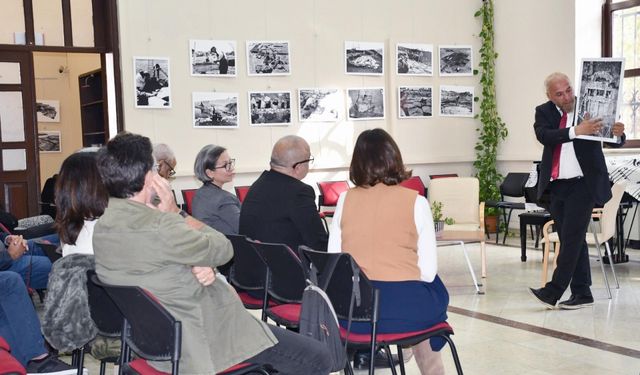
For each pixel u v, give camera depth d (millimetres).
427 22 10125
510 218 10086
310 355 2594
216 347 2389
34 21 8047
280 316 3422
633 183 7277
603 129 5082
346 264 2820
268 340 2488
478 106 10484
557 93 5340
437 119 10234
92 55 11352
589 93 5141
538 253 8320
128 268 2369
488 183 10273
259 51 9039
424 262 3027
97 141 9930
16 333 3396
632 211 8367
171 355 2275
